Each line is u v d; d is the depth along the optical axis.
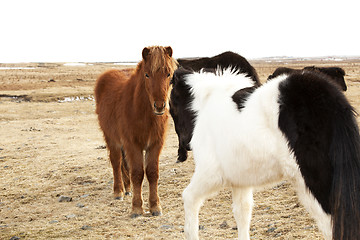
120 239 4.84
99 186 7.88
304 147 2.80
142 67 5.47
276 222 4.80
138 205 5.98
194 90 4.02
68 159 10.30
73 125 15.80
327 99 2.80
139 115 5.63
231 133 3.28
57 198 7.32
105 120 6.75
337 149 2.70
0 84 33.66
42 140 13.05
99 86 7.24
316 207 2.80
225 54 8.56
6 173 9.32
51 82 36.81
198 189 3.63
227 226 4.99
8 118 17.91
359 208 2.63
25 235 5.32
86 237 5.03
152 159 5.92
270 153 3.01
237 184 3.43
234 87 3.72
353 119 2.78
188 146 4.30
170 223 5.39
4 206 7.00
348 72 46.09
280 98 2.97
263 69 64.06
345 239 2.62
